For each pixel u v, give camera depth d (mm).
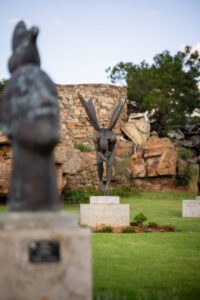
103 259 8781
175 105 34000
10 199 4352
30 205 4273
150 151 27328
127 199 23734
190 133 33312
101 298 6043
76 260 4129
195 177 27344
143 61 37312
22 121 4227
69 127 31234
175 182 27531
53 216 4258
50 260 4105
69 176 24703
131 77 35594
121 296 6191
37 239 4102
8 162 19625
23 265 4082
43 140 4188
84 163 25578
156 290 6539
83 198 21812
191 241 10906
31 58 4605
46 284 4098
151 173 27047
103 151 14922
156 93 34125
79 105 31453
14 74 4473
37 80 4297
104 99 32031
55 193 4383
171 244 10477
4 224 4223
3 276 4066
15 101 4301
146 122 31406
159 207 20281
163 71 35625
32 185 4277
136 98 35406
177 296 6215
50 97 4258
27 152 4281
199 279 7312
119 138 30547
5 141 19391
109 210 14180
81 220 14258
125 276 7449
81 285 4121
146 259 8836
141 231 12703
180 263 8516
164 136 33781
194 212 16875
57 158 20469
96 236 11602
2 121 4473
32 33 4562
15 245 4082
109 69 37281
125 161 27312
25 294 4074
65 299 4105
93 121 14969
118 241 10836
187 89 35719
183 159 28859
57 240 4121
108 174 14922
